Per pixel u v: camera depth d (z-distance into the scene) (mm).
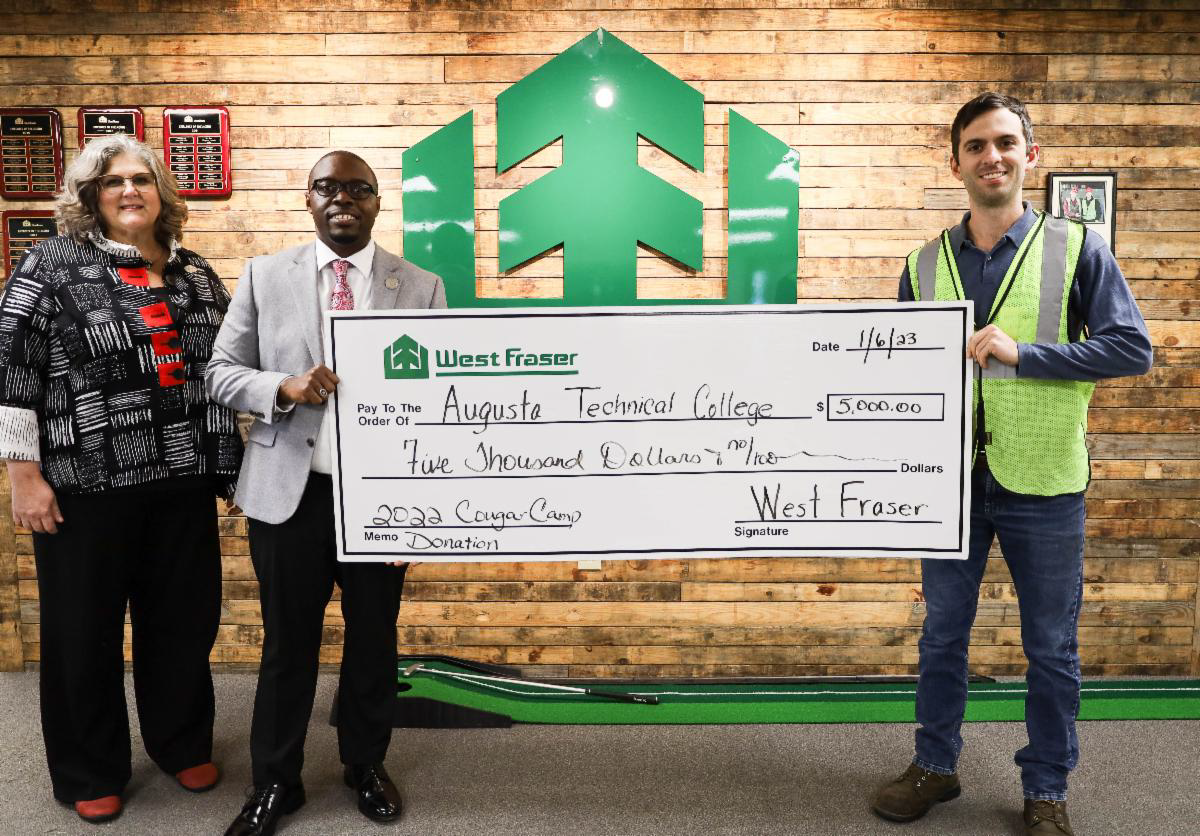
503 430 1899
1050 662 1896
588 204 2758
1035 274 1844
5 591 2904
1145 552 2896
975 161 1825
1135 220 2795
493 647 2918
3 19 2742
